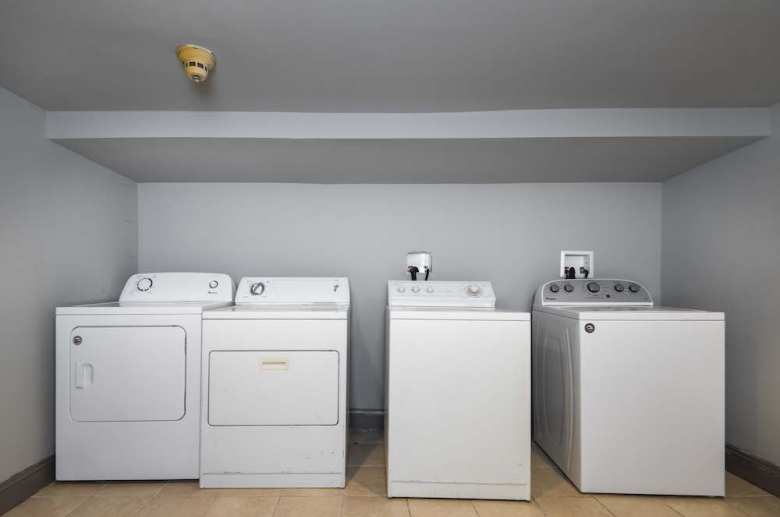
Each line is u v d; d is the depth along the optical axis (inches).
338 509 72.2
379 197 114.4
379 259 114.2
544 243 114.2
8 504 70.3
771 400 79.0
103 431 79.3
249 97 72.9
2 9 48.7
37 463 77.9
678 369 76.1
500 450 75.0
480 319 75.3
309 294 102.9
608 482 76.4
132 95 72.2
